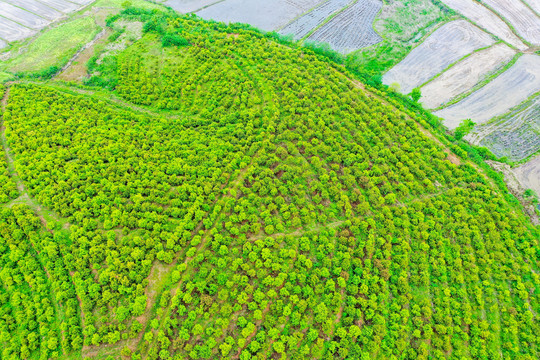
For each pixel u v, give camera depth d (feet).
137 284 157.79
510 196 221.87
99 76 282.36
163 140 225.15
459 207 203.00
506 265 187.11
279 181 201.16
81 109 239.91
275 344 145.69
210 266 166.40
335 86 266.16
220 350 144.36
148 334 145.18
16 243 166.40
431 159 230.07
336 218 192.54
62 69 287.89
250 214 187.11
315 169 213.25
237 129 230.27
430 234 190.90
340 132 236.22
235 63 286.25
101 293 154.81
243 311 155.63
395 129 241.96
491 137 263.70
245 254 170.60
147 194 191.93
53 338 142.31
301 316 156.15
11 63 291.38
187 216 181.47
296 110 244.01
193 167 204.85
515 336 163.94
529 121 272.51
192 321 148.77
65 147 212.02
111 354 142.61
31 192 186.09
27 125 218.18
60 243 166.91
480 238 193.16
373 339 154.40
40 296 153.28
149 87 267.18
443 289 175.22
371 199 201.36
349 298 162.50
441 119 268.62
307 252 176.35
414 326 162.20
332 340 153.07
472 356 157.17
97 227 175.94
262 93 258.98
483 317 169.68
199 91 264.11
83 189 189.47
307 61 286.25
